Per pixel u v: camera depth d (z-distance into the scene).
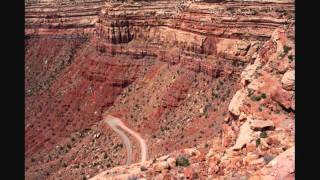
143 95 100.62
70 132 104.25
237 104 33.00
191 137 73.88
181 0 105.50
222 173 22.52
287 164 19.25
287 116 28.77
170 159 25.03
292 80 29.61
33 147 102.62
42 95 125.44
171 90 90.81
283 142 24.19
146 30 111.06
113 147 87.44
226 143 31.72
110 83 109.56
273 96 30.59
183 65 93.25
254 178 19.42
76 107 112.50
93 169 81.00
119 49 113.62
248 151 24.41
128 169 25.28
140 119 94.31
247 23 79.94
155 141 82.31
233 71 80.06
